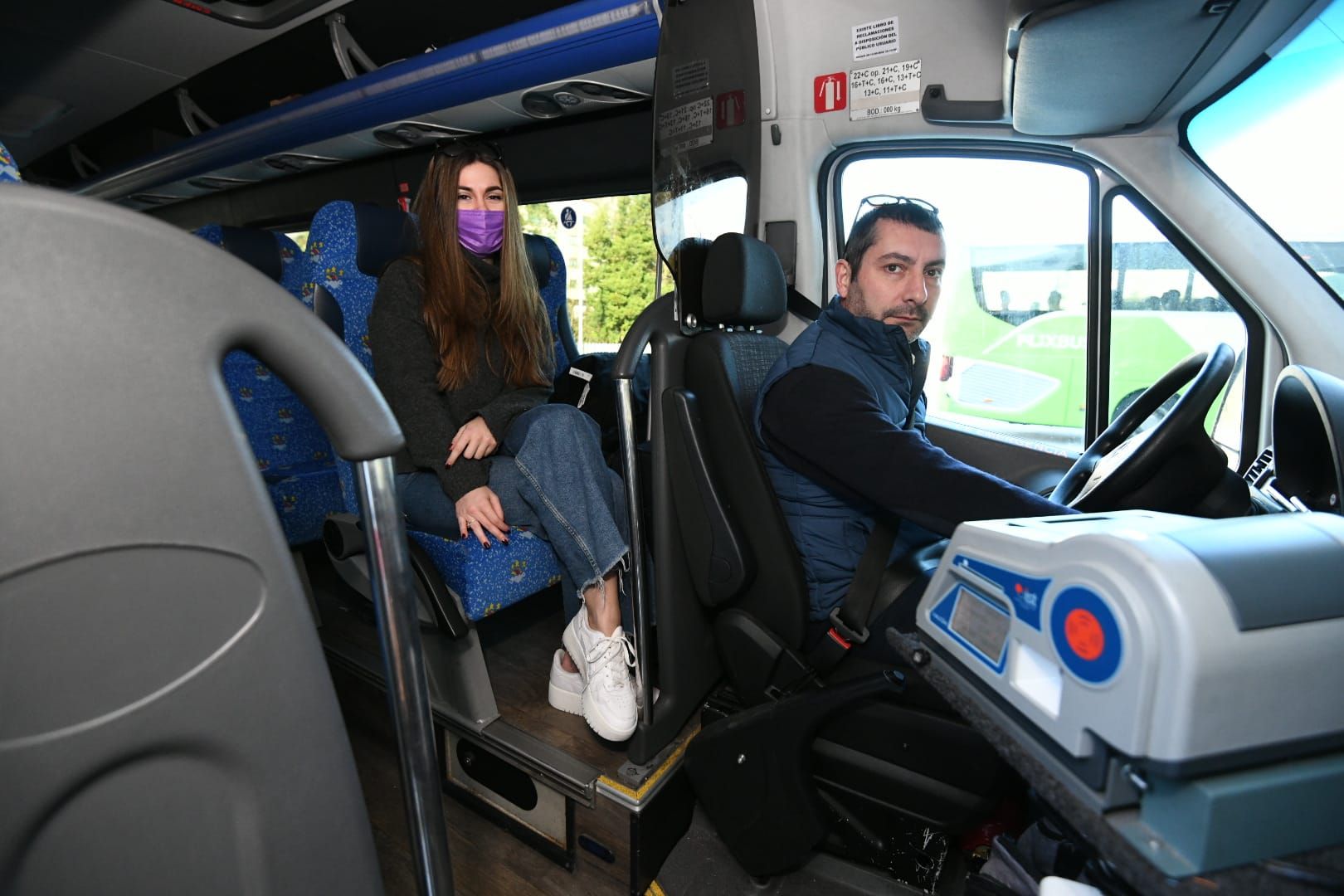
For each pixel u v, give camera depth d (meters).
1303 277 1.81
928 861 1.42
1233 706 0.52
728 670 1.58
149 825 0.48
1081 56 1.54
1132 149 1.94
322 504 2.57
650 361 1.52
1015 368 2.33
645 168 3.38
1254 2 1.34
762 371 1.77
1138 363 2.12
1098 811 0.58
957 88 2.11
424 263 1.84
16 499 0.40
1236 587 0.55
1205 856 0.52
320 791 0.56
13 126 5.68
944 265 1.65
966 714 0.74
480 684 1.67
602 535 1.58
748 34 2.28
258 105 5.17
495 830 1.67
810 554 1.52
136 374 0.43
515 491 1.68
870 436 1.37
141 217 0.44
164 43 4.13
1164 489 1.40
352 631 2.12
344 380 0.56
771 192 2.44
